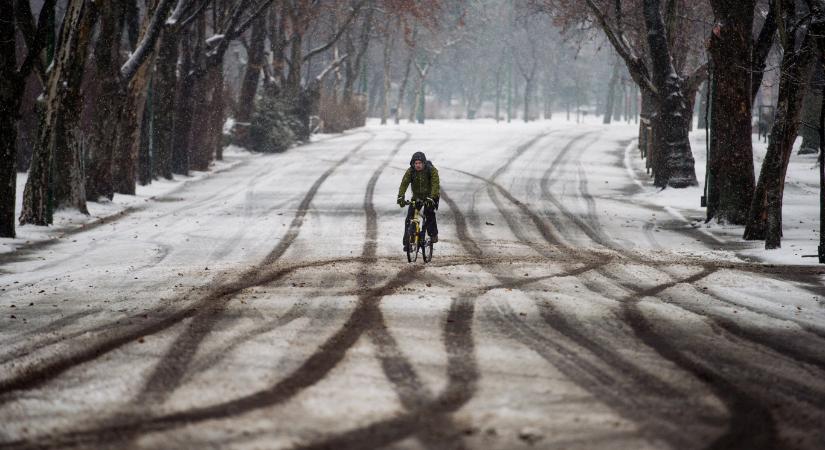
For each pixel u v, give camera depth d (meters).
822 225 62.00
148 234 76.50
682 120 121.75
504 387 25.73
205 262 58.97
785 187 120.44
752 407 24.27
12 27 71.81
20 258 63.47
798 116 67.69
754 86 90.25
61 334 34.50
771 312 40.72
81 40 83.88
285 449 20.30
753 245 74.00
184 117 141.50
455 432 21.52
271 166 155.75
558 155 179.12
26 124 129.88
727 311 40.62
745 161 86.31
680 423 22.56
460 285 47.00
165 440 21.08
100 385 26.30
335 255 61.81
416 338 32.69
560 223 88.06
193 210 97.06
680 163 121.50
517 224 86.25
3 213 73.00
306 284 47.41
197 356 29.94
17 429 22.16
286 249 65.81
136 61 104.50
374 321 36.12
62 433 21.78
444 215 91.81
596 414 23.14
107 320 37.41
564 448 20.42
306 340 32.38
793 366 29.58
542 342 32.31
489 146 197.62
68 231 80.25
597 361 29.38
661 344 32.53
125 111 111.56
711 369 28.62
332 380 26.47
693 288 47.97
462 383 26.17
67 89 88.12
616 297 44.06
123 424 22.41
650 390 25.75
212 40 139.75
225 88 199.50
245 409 23.53
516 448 20.36
